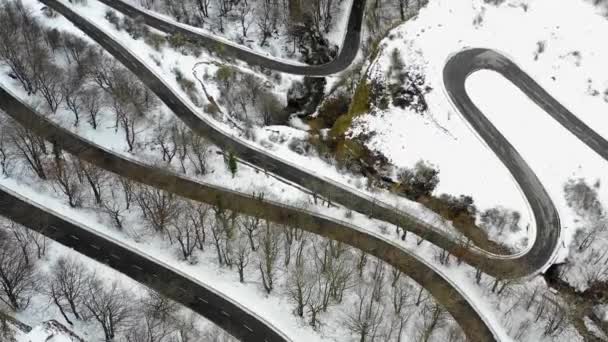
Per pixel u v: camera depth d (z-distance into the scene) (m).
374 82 153.50
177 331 105.81
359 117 150.50
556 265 120.56
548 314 111.69
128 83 150.25
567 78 145.25
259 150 141.62
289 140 144.38
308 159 140.75
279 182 135.12
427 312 111.19
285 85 166.88
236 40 177.50
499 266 120.69
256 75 163.62
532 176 131.12
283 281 115.94
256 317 111.75
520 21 156.12
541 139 136.12
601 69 145.00
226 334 108.81
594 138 135.00
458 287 116.94
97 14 173.38
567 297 117.06
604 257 118.88
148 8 181.50
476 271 118.50
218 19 181.38
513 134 137.75
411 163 137.75
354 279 115.44
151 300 110.25
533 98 143.12
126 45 164.00
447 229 127.19
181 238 119.56
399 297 112.00
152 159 137.50
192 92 152.50
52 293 103.62
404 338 107.38
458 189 131.62
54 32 158.62
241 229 122.50
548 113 140.25
